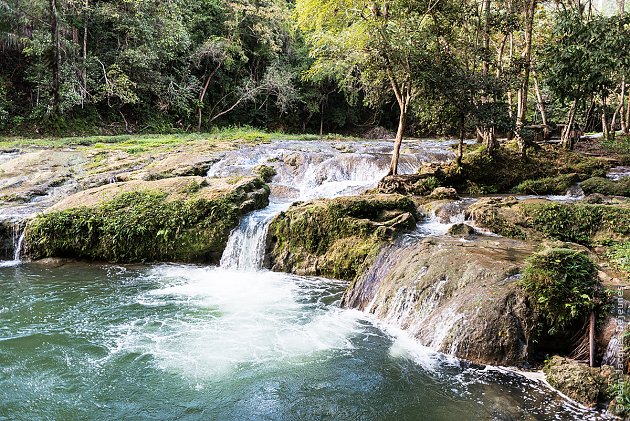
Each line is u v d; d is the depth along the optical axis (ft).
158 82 91.97
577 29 40.24
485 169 43.70
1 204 41.32
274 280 31.01
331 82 114.42
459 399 16.66
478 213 32.19
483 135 52.75
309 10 50.19
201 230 34.83
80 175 48.16
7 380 18.25
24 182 46.62
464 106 40.96
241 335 22.26
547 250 19.70
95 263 35.37
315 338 21.90
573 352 18.21
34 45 73.51
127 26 83.66
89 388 17.78
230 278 31.55
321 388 17.65
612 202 33.76
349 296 26.99
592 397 15.98
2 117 75.10
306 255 32.58
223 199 35.63
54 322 23.81
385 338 21.86
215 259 35.01
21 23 76.13
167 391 17.58
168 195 37.52
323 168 48.67
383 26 37.65
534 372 17.98
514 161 44.62
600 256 26.63
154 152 56.75
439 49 41.09
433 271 23.35
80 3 79.87
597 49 38.63
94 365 19.44
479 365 18.69
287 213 33.86
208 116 107.55
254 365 19.40
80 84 79.66
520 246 26.84
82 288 29.25
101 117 89.51
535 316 18.54
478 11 49.49
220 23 106.63
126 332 22.62
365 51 39.60
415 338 21.48
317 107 116.26
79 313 25.02
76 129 82.74
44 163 51.96
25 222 36.27
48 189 45.01
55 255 35.81
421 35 38.75
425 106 41.93
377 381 18.03
